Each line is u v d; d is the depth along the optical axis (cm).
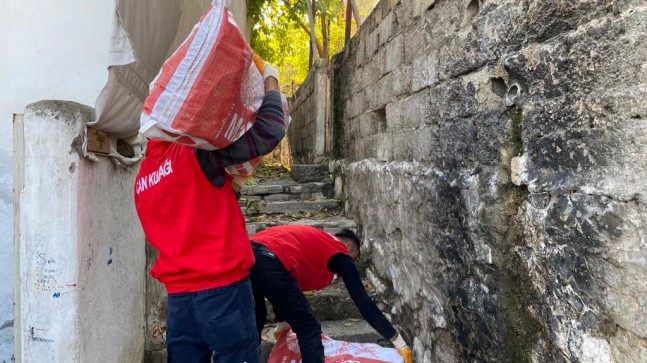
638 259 132
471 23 226
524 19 181
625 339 137
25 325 204
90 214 216
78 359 204
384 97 373
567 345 160
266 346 316
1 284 276
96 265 223
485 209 211
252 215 498
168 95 146
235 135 162
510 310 196
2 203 273
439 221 263
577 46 153
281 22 903
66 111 200
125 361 266
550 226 168
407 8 315
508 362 197
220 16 153
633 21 132
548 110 167
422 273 291
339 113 545
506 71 194
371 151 416
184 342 187
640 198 130
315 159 638
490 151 207
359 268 418
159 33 239
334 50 963
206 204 178
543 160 171
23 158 206
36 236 201
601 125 143
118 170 254
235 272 181
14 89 265
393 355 284
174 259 178
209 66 147
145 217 186
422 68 288
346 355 285
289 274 253
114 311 248
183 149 179
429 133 278
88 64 268
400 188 331
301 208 512
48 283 201
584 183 151
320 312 354
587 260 150
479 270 219
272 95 177
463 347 237
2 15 262
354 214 463
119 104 215
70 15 266
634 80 132
